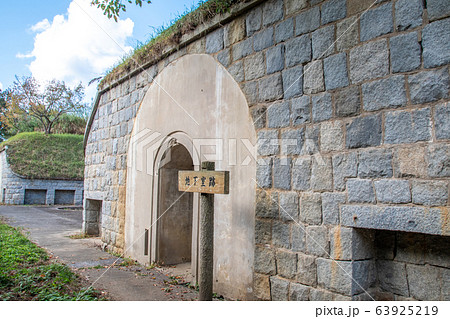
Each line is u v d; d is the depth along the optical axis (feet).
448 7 9.12
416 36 9.68
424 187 9.29
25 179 69.77
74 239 30.14
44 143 78.64
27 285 14.65
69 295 14.35
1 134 108.27
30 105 81.30
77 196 75.36
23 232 32.94
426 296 10.05
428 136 9.32
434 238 10.02
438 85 9.20
